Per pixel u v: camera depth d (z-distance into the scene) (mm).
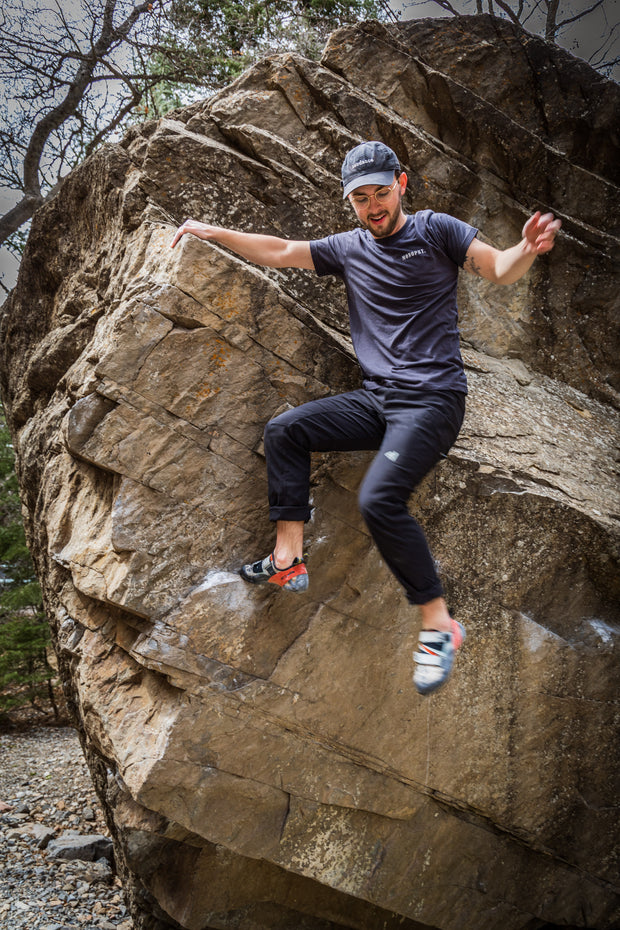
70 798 6785
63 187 4859
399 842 3414
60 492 3641
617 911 3723
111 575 3002
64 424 3010
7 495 10484
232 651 3006
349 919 3910
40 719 10508
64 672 4410
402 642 3229
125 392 2916
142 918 4164
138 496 2961
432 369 2621
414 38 4191
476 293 4230
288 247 2850
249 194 3631
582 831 3584
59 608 3986
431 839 3463
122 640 3199
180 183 3559
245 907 3777
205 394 2988
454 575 3279
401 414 2586
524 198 4266
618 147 4320
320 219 3693
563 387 4309
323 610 3119
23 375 5293
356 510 3145
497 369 4160
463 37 4207
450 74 4195
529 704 3410
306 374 3084
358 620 3170
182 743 2936
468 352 4172
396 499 2516
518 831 3502
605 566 3398
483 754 3393
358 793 3266
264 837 3168
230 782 3049
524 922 3707
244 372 3020
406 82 4074
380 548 2574
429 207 4129
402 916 3980
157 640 2926
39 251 5176
